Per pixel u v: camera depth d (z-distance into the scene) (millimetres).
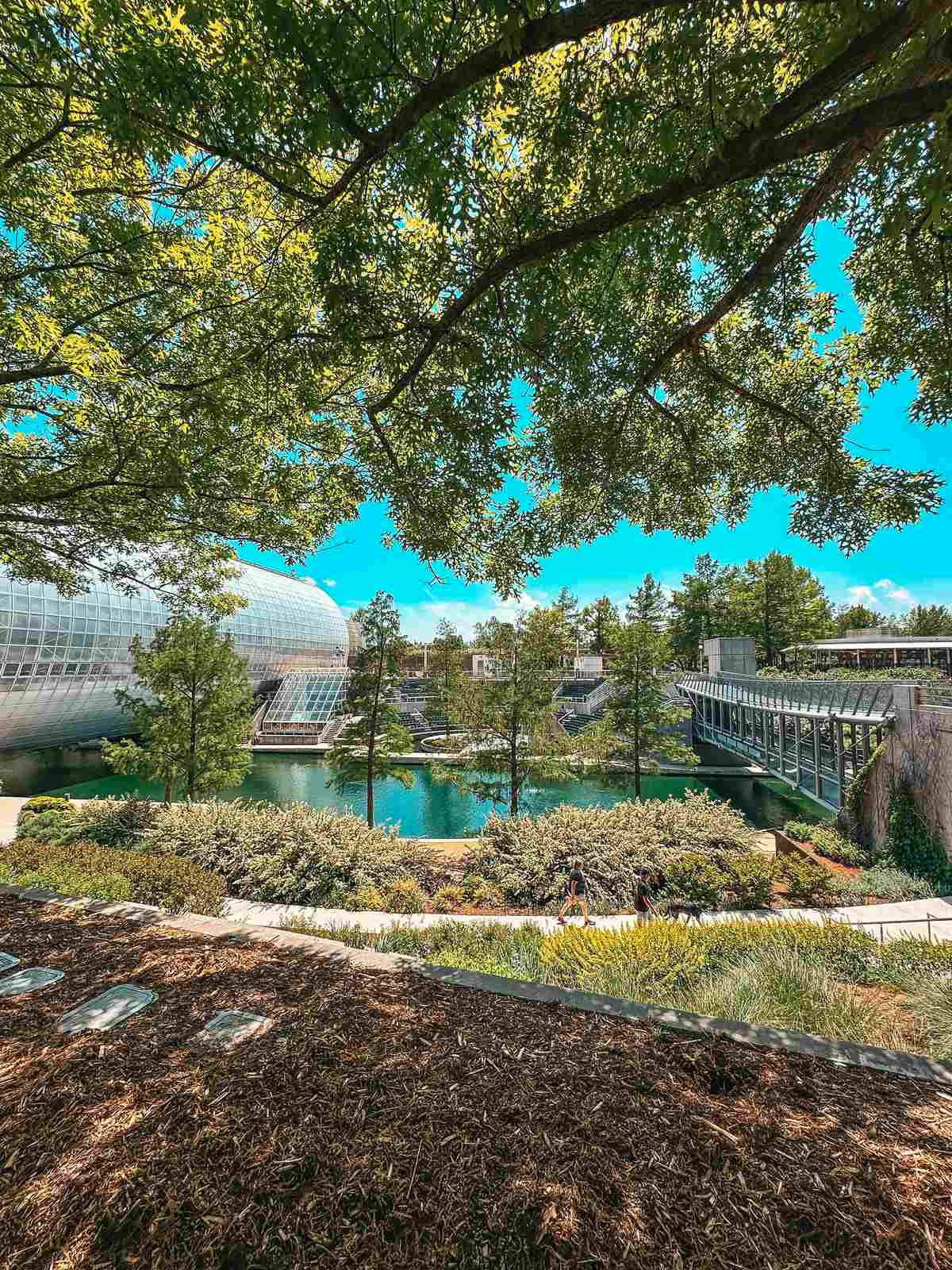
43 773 29719
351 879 10891
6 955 4266
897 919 9430
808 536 5379
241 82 2629
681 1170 2133
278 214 5215
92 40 2639
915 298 4199
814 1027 4305
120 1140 2320
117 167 4305
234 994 3627
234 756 16734
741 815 14523
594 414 5188
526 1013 3424
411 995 3641
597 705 37062
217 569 9742
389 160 3100
